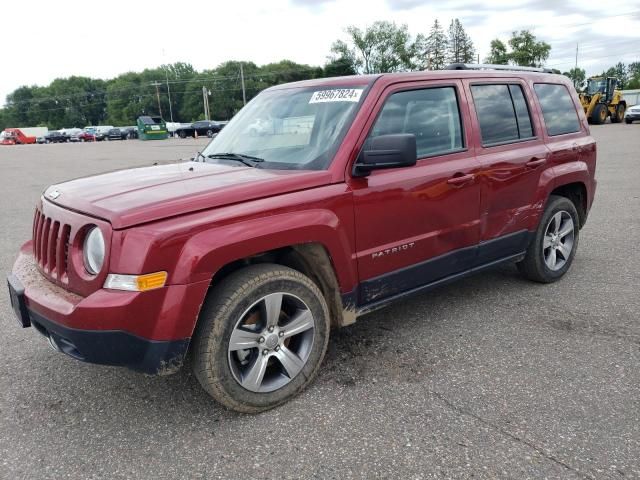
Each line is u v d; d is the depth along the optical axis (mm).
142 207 2580
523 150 4254
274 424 2844
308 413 2930
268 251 3061
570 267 5281
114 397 3186
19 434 2842
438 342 3736
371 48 84062
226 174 3176
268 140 3650
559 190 4926
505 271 5238
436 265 3717
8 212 9734
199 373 2766
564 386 3092
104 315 2461
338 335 3895
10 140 65125
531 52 63344
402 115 3500
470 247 3924
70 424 2920
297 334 3084
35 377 3459
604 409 2846
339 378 3283
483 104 4059
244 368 2912
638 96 52938
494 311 4246
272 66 110625
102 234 2545
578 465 2416
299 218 2902
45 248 3029
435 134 3691
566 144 4688
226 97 108500
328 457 2553
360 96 3385
